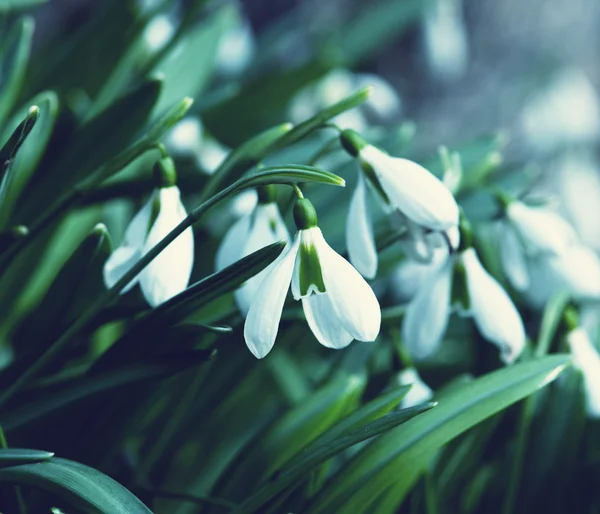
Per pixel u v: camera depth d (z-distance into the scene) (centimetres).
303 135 34
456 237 34
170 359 33
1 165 32
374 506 34
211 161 50
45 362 33
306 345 46
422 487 35
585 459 38
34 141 38
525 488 38
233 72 62
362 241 33
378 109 63
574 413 37
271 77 51
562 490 37
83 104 44
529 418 36
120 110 38
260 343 30
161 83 37
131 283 32
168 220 32
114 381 33
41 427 35
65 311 36
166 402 38
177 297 31
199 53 47
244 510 32
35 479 30
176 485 40
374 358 41
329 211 42
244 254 33
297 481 32
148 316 32
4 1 41
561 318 37
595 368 37
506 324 34
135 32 44
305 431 35
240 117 51
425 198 32
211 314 38
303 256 30
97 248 35
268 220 33
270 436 36
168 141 47
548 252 37
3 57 40
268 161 45
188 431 39
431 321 34
